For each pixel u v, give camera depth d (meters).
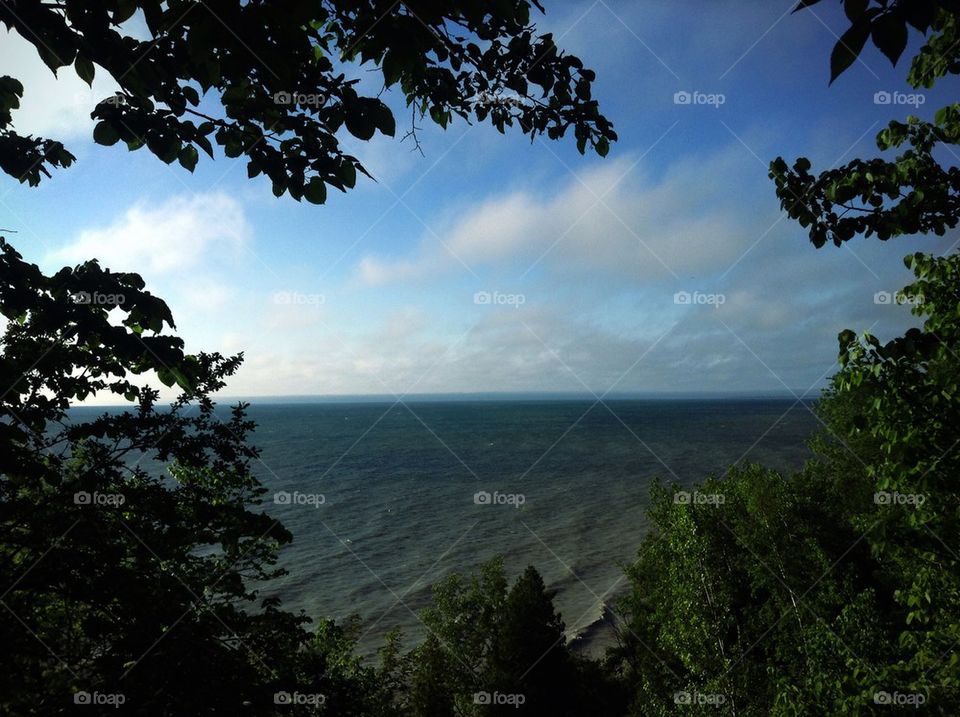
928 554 6.15
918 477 5.46
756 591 24.02
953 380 5.22
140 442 6.17
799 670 17.16
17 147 4.68
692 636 20.86
